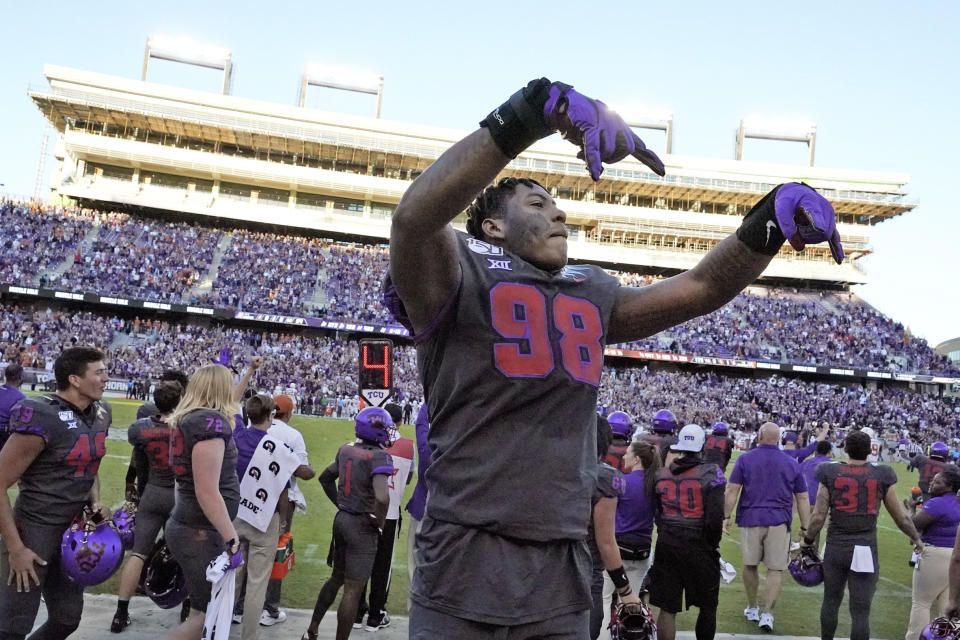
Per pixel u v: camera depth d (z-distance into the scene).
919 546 6.11
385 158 56.06
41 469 4.04
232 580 3.91
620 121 1.44
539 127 1.44
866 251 58.50
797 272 55.91
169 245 46.06
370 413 5.79
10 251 40.00
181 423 4.14
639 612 3.03
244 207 51.81
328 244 52.28
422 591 1.75
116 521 5.45
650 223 57.62
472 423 1.73
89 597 6.25
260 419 5.54
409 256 1.59
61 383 4.17
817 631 7.00
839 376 48.44
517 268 1.86
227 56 57.53
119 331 37.47
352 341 41.94
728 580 5.58
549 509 1.71
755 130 64.56
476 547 1.69
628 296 2.04
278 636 5.75
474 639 1.67
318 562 8.35
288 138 52.97
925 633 4.16
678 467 5.55
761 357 45.94
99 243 43.47
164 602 4.58
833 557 6.05
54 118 51.94
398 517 6.39
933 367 47.19
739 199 59.56
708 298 1.96
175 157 51.38
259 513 5.19
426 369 1.85
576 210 56.84
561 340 1.79
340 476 5.63
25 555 3.88
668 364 47.84
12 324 34.19
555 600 1.73
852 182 59.78
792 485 7.16
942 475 6.05
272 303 42.06
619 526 5.66
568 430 1.77
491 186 2.04
